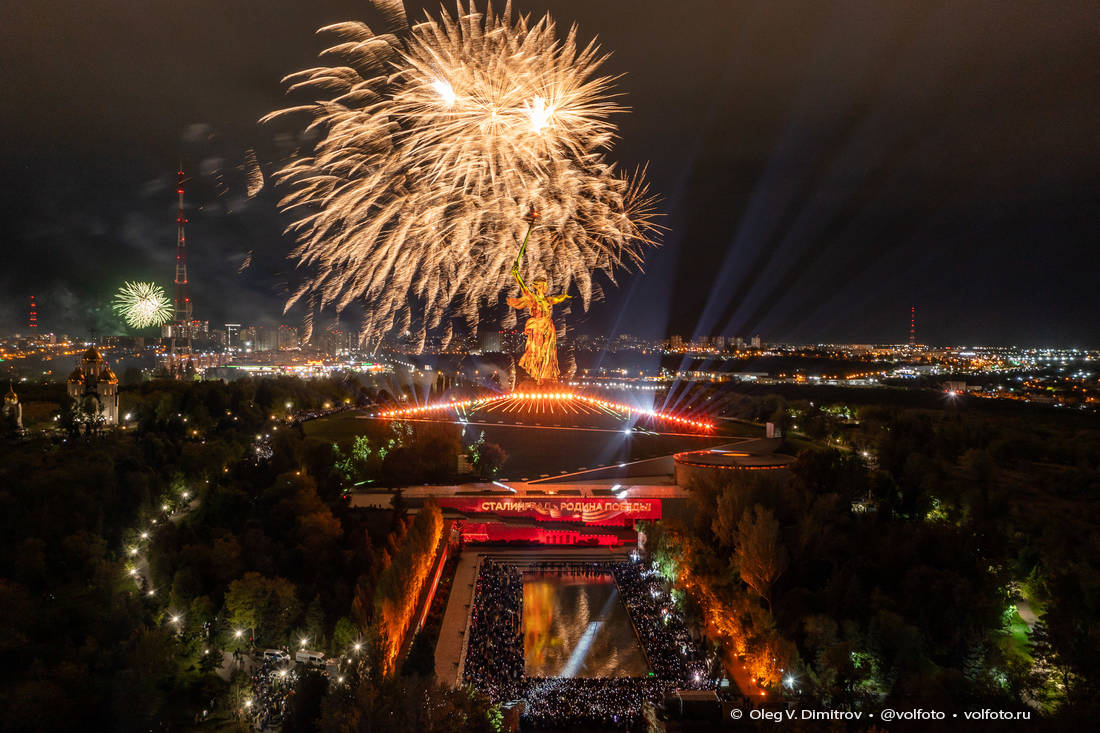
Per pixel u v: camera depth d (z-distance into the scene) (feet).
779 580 420.36
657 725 270.67
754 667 317.83
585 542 530.27
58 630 346.54
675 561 430.61
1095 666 302.45
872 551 442.09
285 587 353.31
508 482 571.28
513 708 289.94
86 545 407.03
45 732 269.03
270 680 315.78
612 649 373.81
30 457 528.22
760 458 576.61
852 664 314.35
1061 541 458.09
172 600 354.74
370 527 477.77
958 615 362.74
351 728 223.51
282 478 506.07
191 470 570.87
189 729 294.25
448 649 365.81
